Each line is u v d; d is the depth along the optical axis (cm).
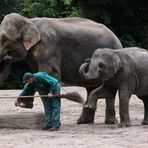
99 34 1658
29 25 1574
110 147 1177
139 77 1533
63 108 2117
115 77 1509
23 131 1476
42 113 1538
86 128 1514
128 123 1506
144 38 3850
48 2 3900
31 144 1244
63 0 3825
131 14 3825
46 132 1442
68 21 1652
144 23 3875
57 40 1591
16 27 1575
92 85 1638
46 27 1588
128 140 1270
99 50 1507
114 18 3825
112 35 1686
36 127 1522
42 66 1564
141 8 3872
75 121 1706
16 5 3756
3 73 1611
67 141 1273
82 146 1198
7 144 1253
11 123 1528
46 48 1567
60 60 1598
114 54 1498
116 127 1514
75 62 1619
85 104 1678
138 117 1789
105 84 1538
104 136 1342
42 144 1241
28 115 1526
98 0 3634
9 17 1587
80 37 1627
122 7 3784
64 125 1595
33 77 1478
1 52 1568
